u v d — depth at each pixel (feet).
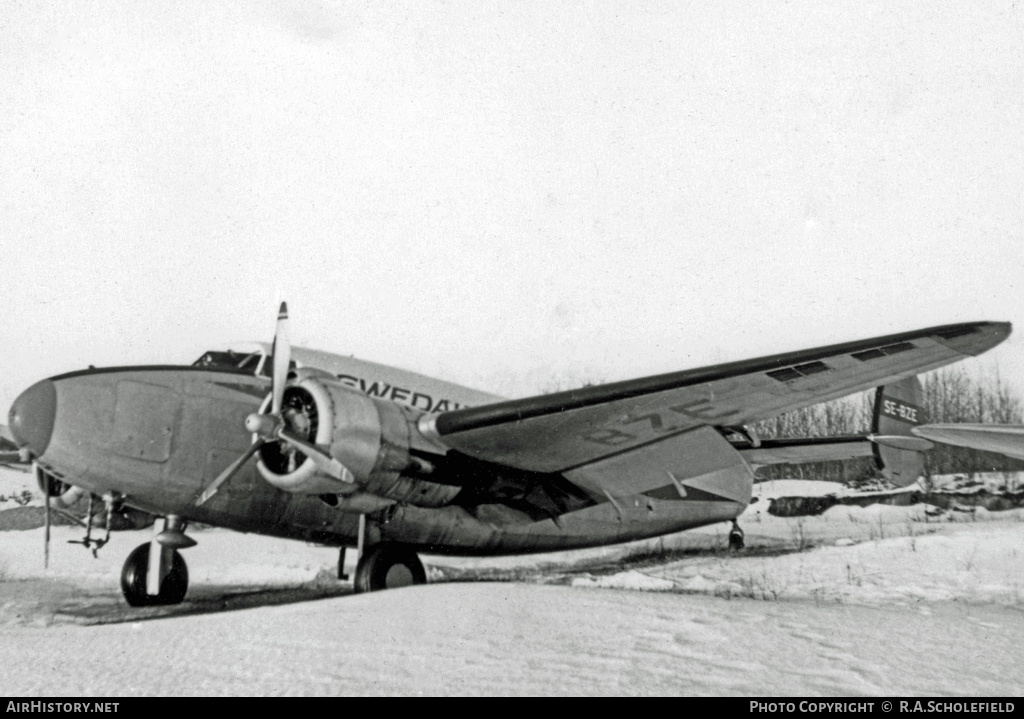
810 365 20.63
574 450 24.47
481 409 22.61
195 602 25.20
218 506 23.84
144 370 23.38
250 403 24.43
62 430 21.50
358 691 9.95
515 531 28.53
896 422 35.94
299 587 29.32
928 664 12.08
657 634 13.46
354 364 27.55
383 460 22.13
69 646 13.12
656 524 35.63
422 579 23.65
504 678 10.55
